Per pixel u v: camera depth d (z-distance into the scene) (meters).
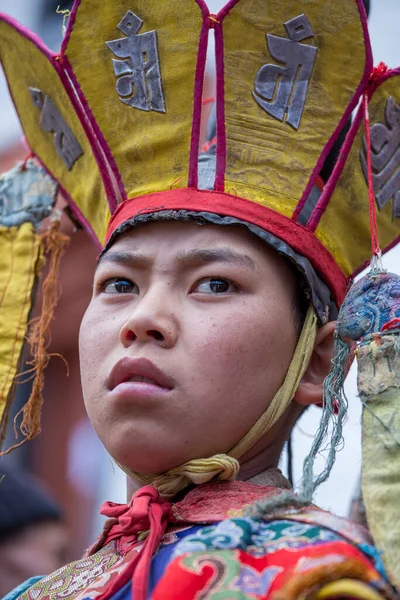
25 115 5.36
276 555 3.53
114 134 4.57
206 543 3.66
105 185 4.68
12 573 6.56
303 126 4.46
